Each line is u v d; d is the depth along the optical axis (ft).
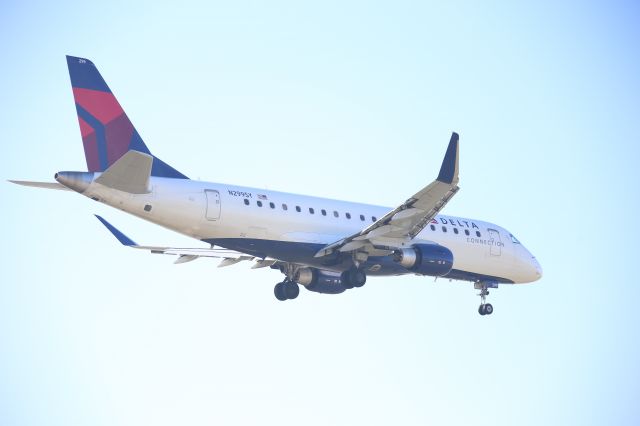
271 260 458.50
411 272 439.22
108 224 435.12
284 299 460.55
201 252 452.35
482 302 485.15
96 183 358.23
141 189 361.30
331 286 460.55
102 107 390.42
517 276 488.44
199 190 388.57
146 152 395.55
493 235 479.00
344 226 424.87
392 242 410.93
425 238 453.17
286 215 408.46
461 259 466.70
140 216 376.07
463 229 469.16
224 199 392.68
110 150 389.80
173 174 396.57
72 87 387.14
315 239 413.59
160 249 446.19
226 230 393.70
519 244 490.08
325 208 424.05
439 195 375.66
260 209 401.49
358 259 418.72
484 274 477.77
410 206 382.83
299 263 422.00
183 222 384.27
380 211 442.91
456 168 368.48
